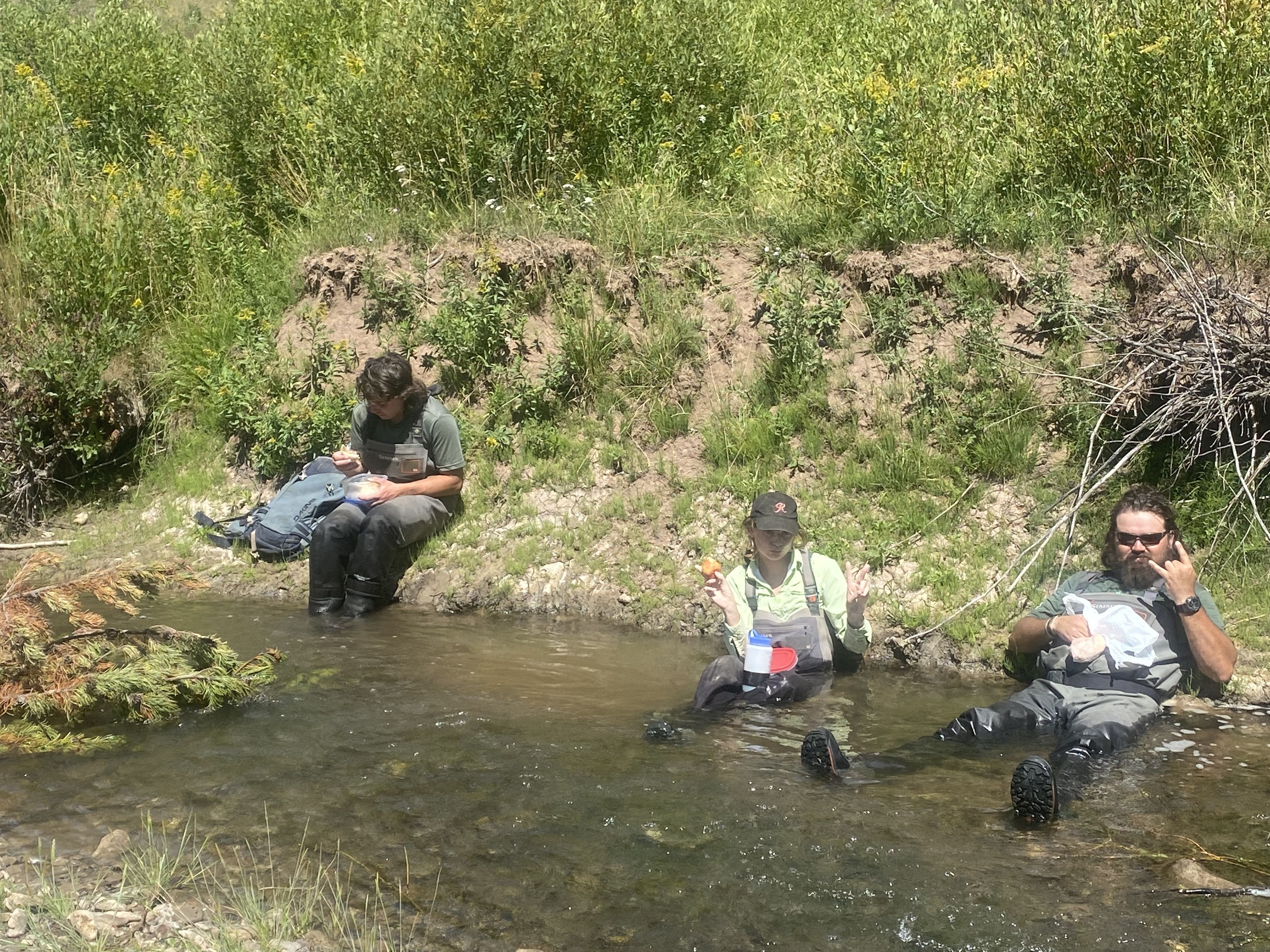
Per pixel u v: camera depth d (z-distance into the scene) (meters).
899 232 8.07
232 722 5.20
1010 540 6.59
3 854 4.00
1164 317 6.80
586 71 9.97
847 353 7.80
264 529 7.68
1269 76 7.98
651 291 8.45
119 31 13.34
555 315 8.61
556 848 3.98
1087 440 6.79
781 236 8.55
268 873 3.85
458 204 9.53
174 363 9.26
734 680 5.44
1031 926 3.46
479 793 4.43
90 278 9.39
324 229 9.65
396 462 7.45
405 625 6.81
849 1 12.63
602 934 3.47
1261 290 6.79
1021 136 8.61
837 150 8.84
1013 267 7.60
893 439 7.27
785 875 3.78
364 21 12.61
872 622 6.30
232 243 10.41
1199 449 6.39
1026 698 5.14
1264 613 5.83
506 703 5.45
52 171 10.57
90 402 8.90
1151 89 8.12
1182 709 5.25
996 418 7.13
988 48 9.57
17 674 5.23
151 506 8.49
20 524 8.49
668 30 10.41
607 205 9.10
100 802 4.41
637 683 5.78
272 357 8.83
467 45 10.02
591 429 7.97
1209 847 3.95
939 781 4.54
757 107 10.62
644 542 7.23
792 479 7.36
